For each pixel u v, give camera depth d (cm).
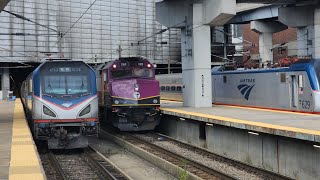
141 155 1619
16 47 5253
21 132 1502
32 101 1636
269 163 1373
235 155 1595
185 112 2045
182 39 2595
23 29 5278
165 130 2383
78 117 1595
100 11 5869
